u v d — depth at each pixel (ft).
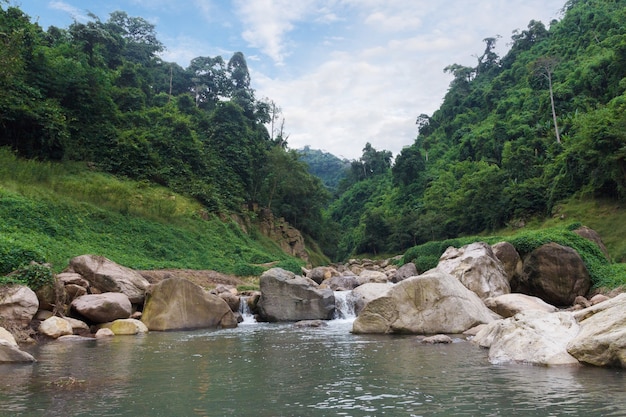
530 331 31.14
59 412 18.52
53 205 84.12
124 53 260.83
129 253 86.69
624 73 198.80
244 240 139.03
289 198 207.62
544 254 68.44
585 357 27.14
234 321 59.16
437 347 36.52
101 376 26.07
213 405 19.63
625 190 130.93
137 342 42.01
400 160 311.47
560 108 217.36
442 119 405.80
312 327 55.93
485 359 30.30
